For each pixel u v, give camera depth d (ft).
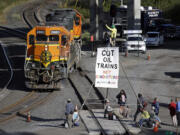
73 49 286.66
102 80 194.59
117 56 191.93
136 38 370.73
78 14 333.21
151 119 167.02
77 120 169.37
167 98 215.92
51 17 296.30
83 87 249.55
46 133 158.71
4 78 290.97
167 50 397.39
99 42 452.35
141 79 260.42
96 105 207.51
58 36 246.68
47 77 240.12
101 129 162.61
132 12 403.34
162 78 262.67
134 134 156.76
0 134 158.81
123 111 183.73
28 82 246.88
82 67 310.86
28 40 248.73
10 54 396.16
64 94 237.25
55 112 198.39
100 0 475.31
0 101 224.53
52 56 242.78
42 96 234.17
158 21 540.52
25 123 178.40
